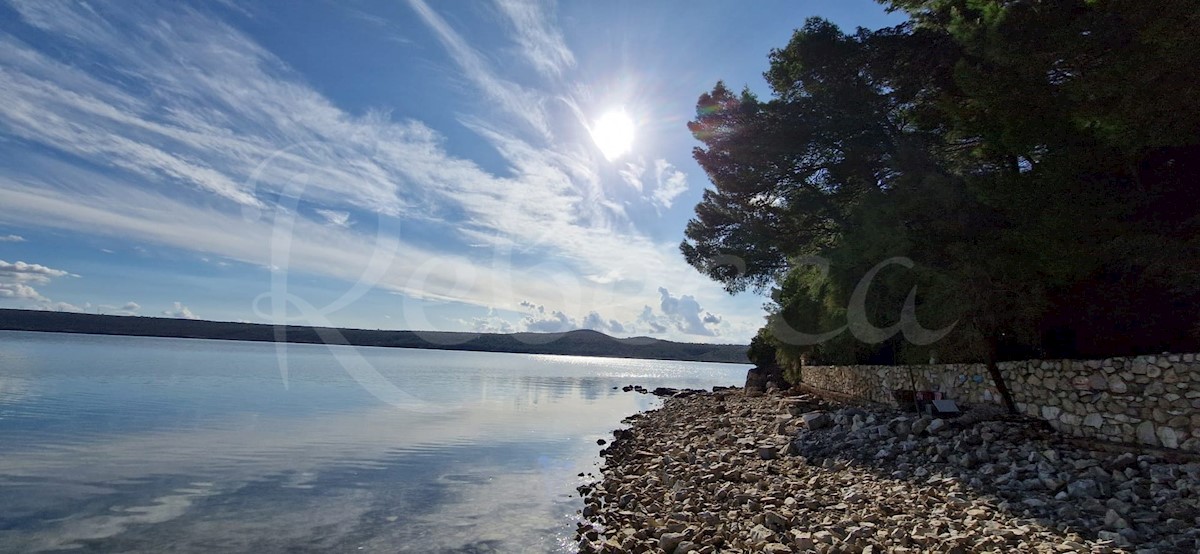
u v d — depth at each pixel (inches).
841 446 569.9
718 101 1013.2
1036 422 499.2
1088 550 276.1
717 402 1249.4
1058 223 436.1
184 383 1535.4
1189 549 271.9
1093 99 393.1
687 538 368.5
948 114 571.8
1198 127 374.3
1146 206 442.3
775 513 381.1
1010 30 458.6
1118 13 395.5
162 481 554.3
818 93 876.6
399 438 855.1
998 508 354.0
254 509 474.3
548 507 504.4
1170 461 374.0
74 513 449.1
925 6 727.7
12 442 722.8
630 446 805.2
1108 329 478.0
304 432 869.8
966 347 590.9
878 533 331.9
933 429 529.7
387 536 418.3
